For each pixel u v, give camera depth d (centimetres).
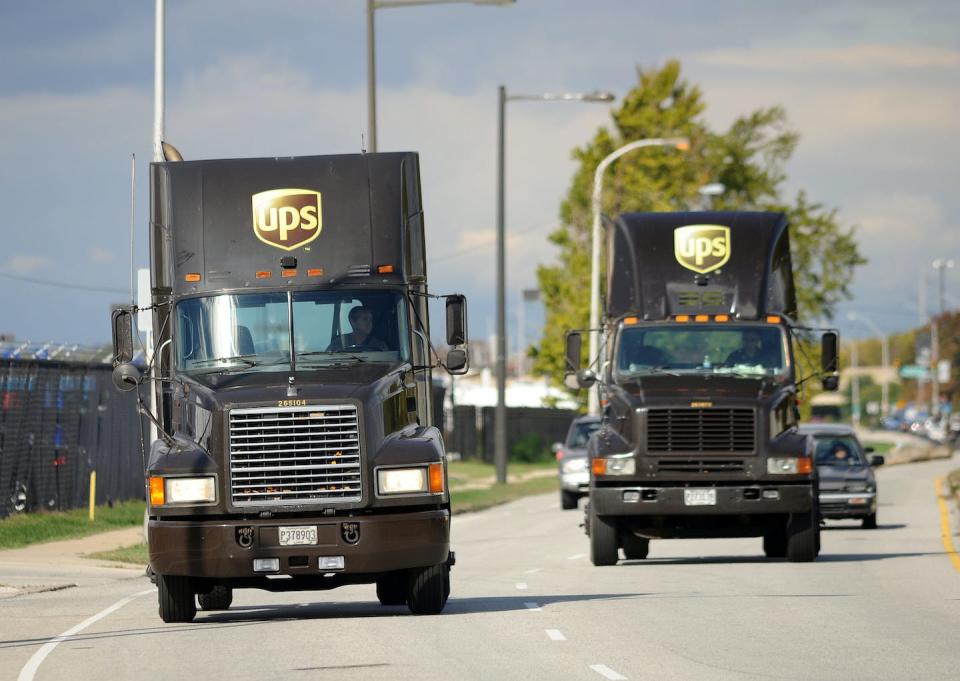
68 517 8856
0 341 8375
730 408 6375
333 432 4372
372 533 4341
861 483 9119
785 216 6981
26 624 4766
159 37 7738
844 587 5488
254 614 5019
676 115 19525
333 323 4741
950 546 7681
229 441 4369
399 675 3469
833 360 6694
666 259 6806
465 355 4812
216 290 4778
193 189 4894
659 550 7681
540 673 3472
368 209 4866
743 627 4309
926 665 3556
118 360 4731
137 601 5500
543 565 6769
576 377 6819
